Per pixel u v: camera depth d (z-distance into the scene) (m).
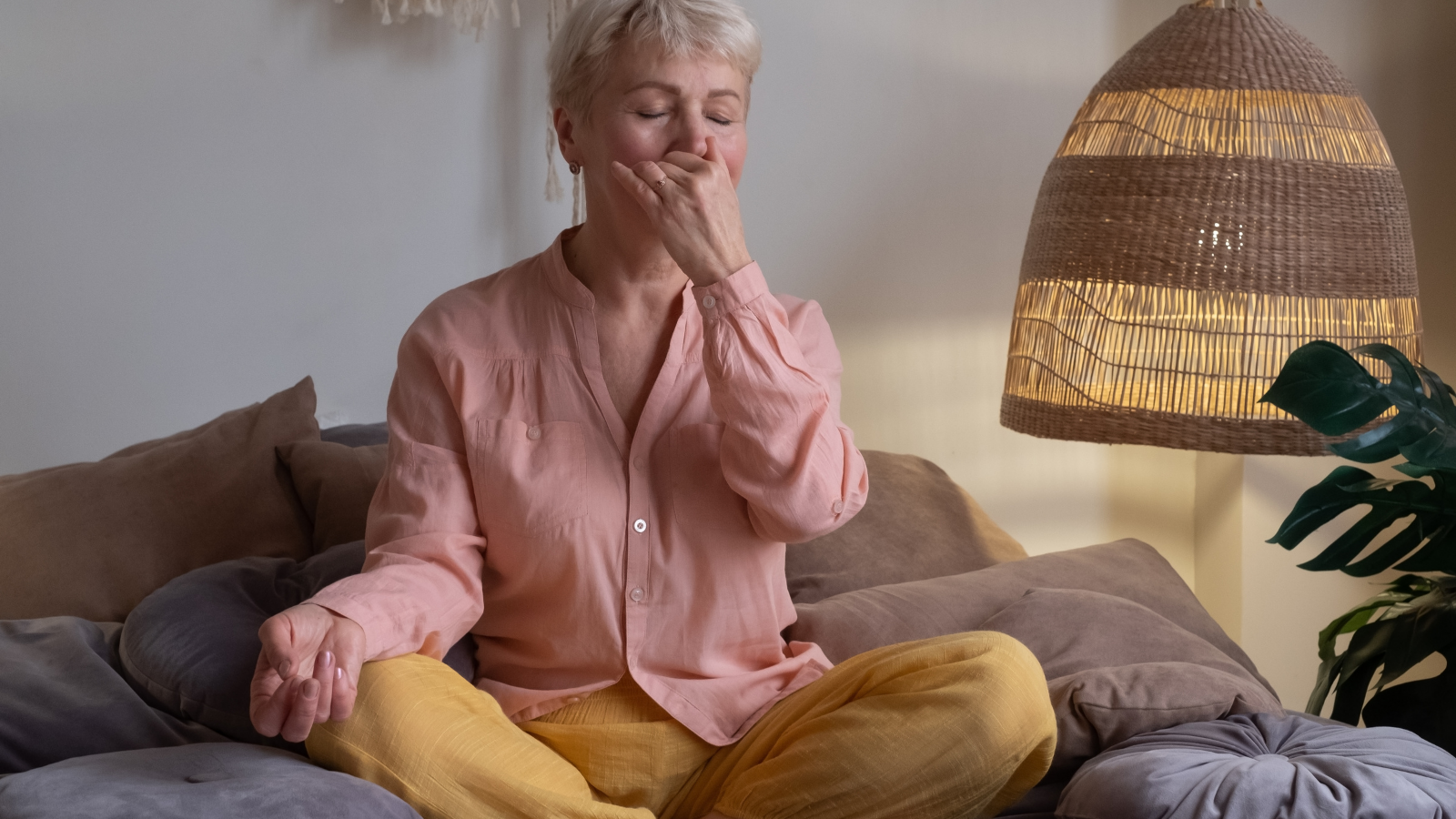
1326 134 1.90
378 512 1.39
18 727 1.29
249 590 1.53
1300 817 1.11
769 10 2.47
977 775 1.14
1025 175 2.68
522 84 2.37
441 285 2.35
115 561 1.73
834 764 1.15
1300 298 1.87
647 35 1.28
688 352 1.37
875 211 2.57
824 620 1.70
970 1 2.60
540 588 1.34
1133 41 2.71
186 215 2.22
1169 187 1.88
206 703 1.34
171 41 2.19
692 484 1.34
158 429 2.24
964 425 2.67
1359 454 1.55
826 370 1.44
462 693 1.20
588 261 1.40
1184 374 1.90
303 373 2.30
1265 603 2.48
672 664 1.33
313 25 2.25
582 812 1.12
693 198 1.25
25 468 2.17
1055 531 2.75
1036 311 2.05
